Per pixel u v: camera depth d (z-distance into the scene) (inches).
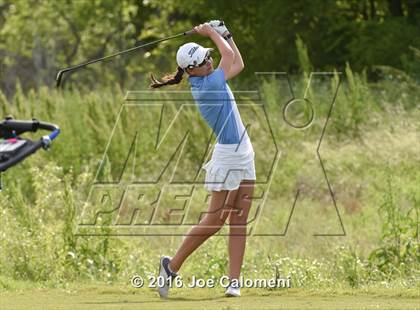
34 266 1133.1
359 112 1940.2
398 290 926.4
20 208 1245.1
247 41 2817.4
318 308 795.4
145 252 1277.1
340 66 2787.9
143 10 3784.5
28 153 709.9
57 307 828.6
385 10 2903.5
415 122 1857.8
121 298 898.7
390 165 1659.7
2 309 826.2
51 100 2033.7
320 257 1310.3
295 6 2765.7
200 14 3031.5
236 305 819.4
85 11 4138.8
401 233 1179.9
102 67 4815.5
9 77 5014.8
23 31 4598.9
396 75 2279.8
